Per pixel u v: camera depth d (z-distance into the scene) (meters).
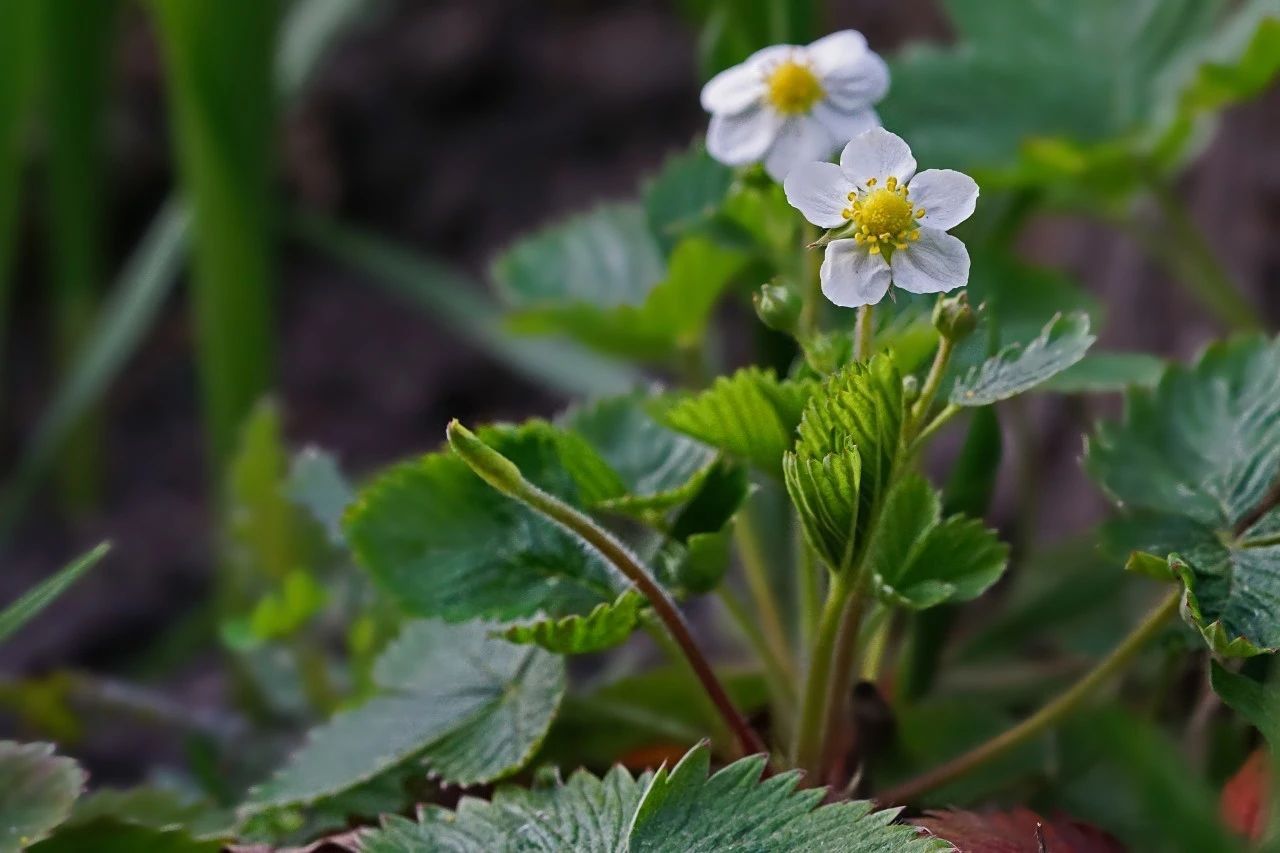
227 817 0.47
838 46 0.46
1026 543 0.53
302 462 0.51
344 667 0.55
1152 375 0.48
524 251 0.56
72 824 0.45
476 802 0.44
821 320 0.51
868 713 0.46
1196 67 0.55
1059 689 0.50
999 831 0.45
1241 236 0.66
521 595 0.46
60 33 0.76
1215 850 0.43
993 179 0.55
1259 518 0.45
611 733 0.48
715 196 0.50
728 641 0.57
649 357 0.53
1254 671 0.45
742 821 0.43
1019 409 0.53
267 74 0.67
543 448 0.46
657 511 0.46
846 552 0.44
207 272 0.71
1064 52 0.60
